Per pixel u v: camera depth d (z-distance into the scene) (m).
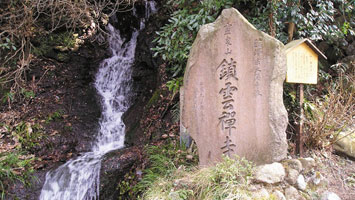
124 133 5.46
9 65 5.55
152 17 6.46
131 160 4.28
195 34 4.60
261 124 3.02
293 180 2.98
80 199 4.14
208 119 3.34
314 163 3.22
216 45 3.28
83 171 4.29
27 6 5.26
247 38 3.10
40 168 4.40
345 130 3.94
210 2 4.34
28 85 5.68
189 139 4.20
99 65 6.80
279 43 2.96
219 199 2.77
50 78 5.99
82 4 5.36
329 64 5.19
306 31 4.37
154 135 4.84
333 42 5.02
